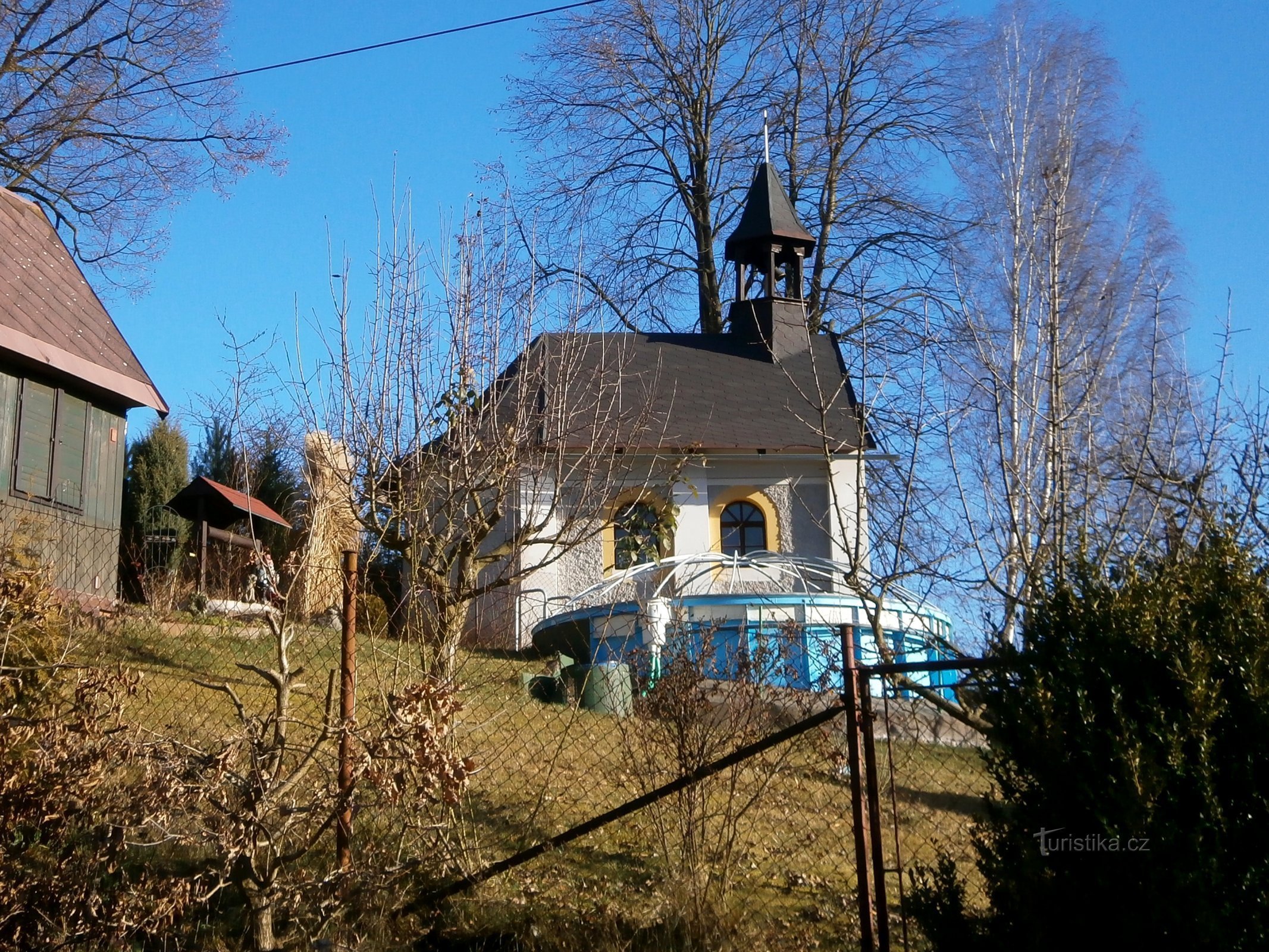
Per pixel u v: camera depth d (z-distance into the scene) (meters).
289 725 7.34
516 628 12.43
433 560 9.16
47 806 5.45
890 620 15.48
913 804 7.38
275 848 5.86
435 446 9.59
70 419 15.51
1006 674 4.78
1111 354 10.87
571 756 8.30
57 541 11.12
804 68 29.25
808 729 6.11
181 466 20.22
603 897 6.42
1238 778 4.14
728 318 27.94
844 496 21.86
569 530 9.87
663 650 7.01
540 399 10.40
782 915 6.23
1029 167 16.14
